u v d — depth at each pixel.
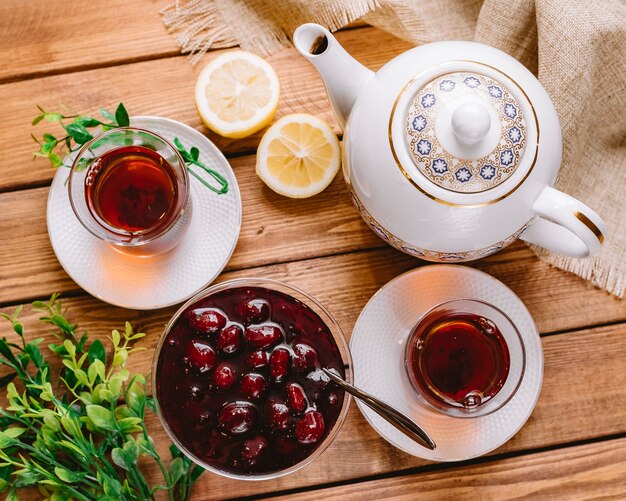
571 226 0.57
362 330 0.67
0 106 0.69
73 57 0.70
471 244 0.60
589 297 0.70
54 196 0.67
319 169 0.68
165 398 0.62
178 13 0.70
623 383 0.69
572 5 0.66
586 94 0.66
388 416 0.59
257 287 0.63
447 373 0.66
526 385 0.67
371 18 0.69
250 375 0.62
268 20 0.70
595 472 0.69
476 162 0.55
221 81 0.68
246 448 0.62
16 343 0.68
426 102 0.56
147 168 0.66
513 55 0.70
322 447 0.62
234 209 0.68
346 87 0.59
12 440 0.58
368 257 0.69
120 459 0.59
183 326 0.63
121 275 0.67
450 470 0.68
